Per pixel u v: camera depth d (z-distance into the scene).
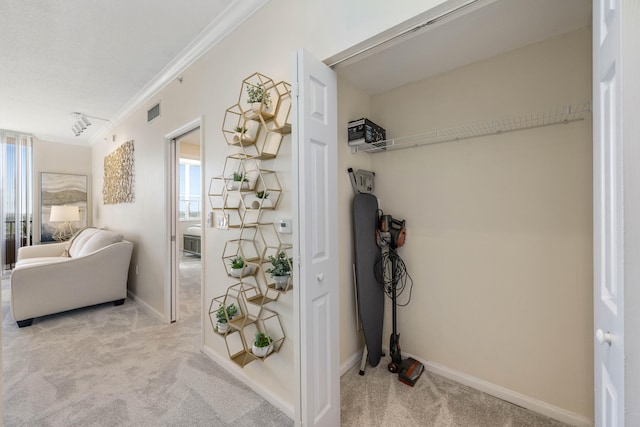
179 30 2.22
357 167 2.27
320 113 1.44
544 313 1.68
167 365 2.21
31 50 2.48
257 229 1.92
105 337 2.69
